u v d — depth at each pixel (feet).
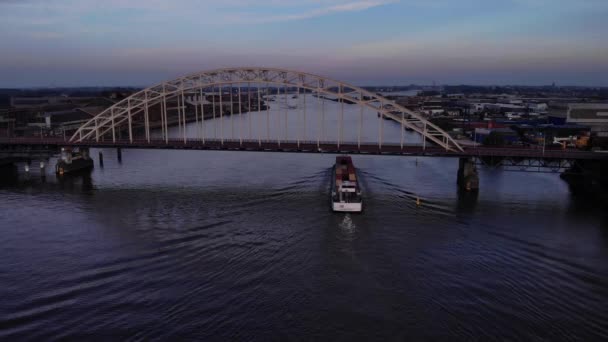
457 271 142.00
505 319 115.34
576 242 165.78
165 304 122.21
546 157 248.52
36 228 184.85
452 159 362.12
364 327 111.55
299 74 290.15
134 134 527.40
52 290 130.62
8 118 488.02
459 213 202.59
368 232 176.65
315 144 286.25
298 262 148.56
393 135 497.87
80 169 319.88
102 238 172.04
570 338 107.65
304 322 113.60
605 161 243.60
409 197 232.53
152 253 156.76
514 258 151.84
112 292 128.98
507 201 224.33
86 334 109.09
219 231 178.81
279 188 254.88
